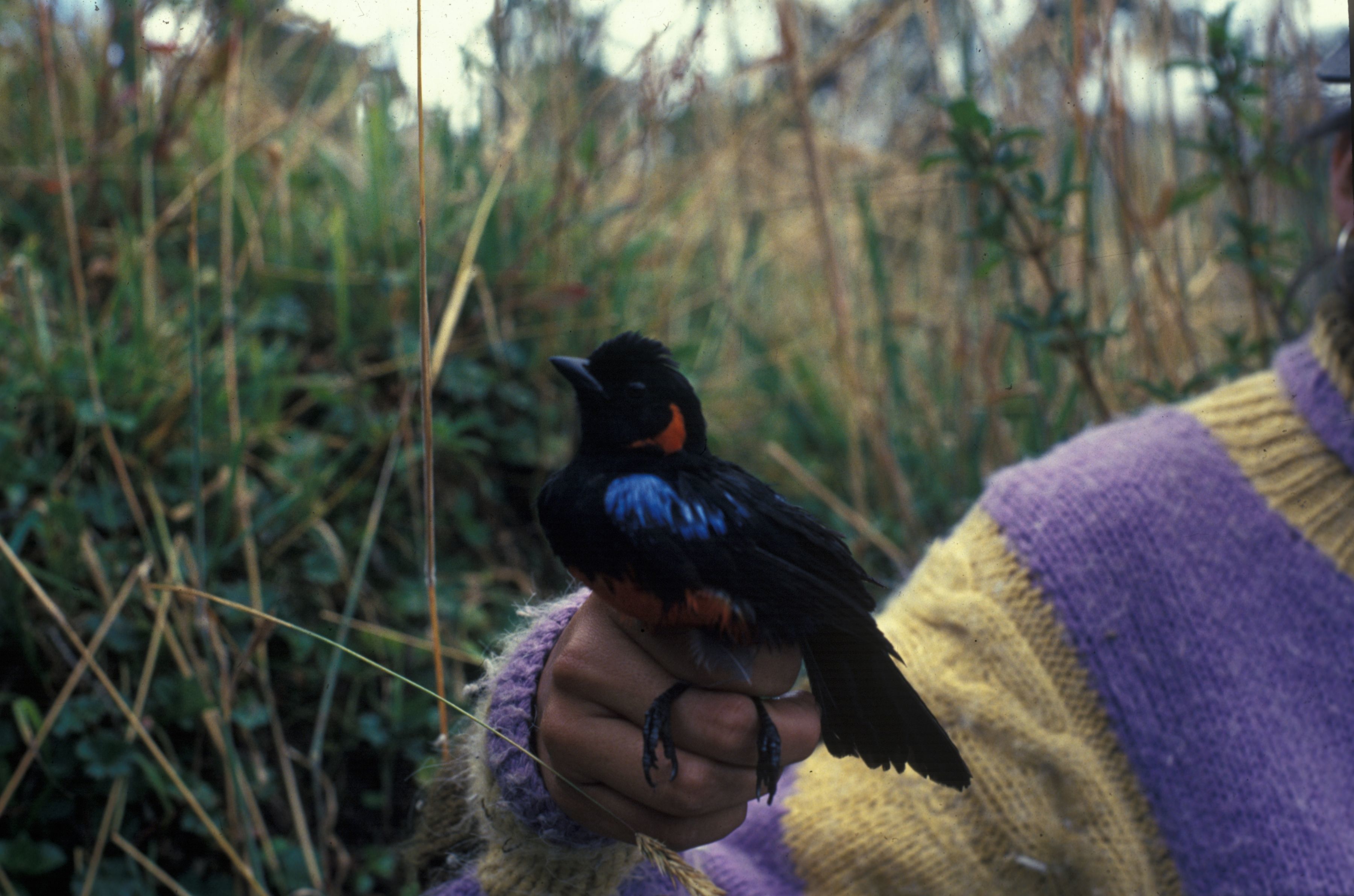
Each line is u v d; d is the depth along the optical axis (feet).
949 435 6.87
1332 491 3.72
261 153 6.56
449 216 6.50
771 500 3.15
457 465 6.07
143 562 4.97
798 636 3.09
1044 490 3.75
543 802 3.22
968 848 3.54
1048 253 5.15
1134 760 3.62
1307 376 3.78
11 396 5.00
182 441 5.42
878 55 7.67
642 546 3.06
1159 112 5.93
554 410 6.44
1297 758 3.60
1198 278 5.96
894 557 6.00
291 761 4.98
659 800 3.12
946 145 6.48
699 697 3.12
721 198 7.50
